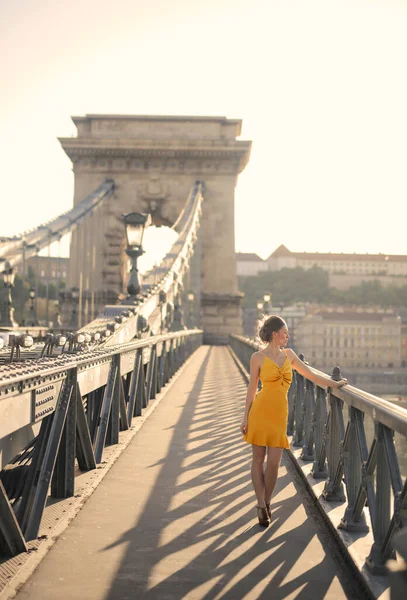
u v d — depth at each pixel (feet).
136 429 32.48
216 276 179.11
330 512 17.90
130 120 184.96
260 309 127.65
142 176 180.55
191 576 14.20
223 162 181.06
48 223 121.70
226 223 180.45
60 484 19.79
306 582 13.94
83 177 180.14
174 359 67.97
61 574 14.07
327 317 513.45
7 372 13.62
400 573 6.75
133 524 17.78
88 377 21.97
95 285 176.45
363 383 311.88
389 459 12.84
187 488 21.84
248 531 17.39
